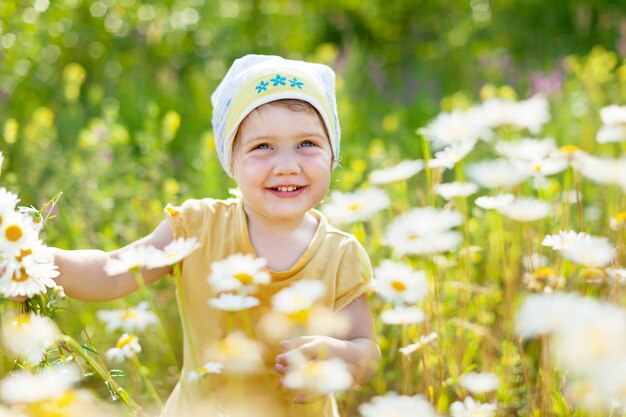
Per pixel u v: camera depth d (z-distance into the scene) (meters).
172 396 1.91
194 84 5.54
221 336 1.86
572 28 8.30
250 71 1.89
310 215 1.97
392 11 8.69
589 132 4.18
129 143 4.80
